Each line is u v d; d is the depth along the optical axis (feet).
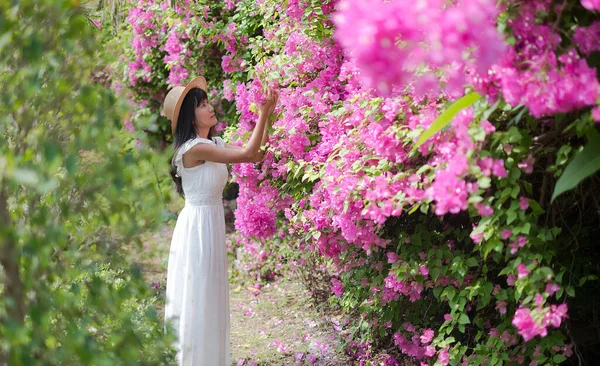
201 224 11.12
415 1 5.63
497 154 7.20
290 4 12.23
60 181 6.82
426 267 9.57
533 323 7.14
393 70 5.82
